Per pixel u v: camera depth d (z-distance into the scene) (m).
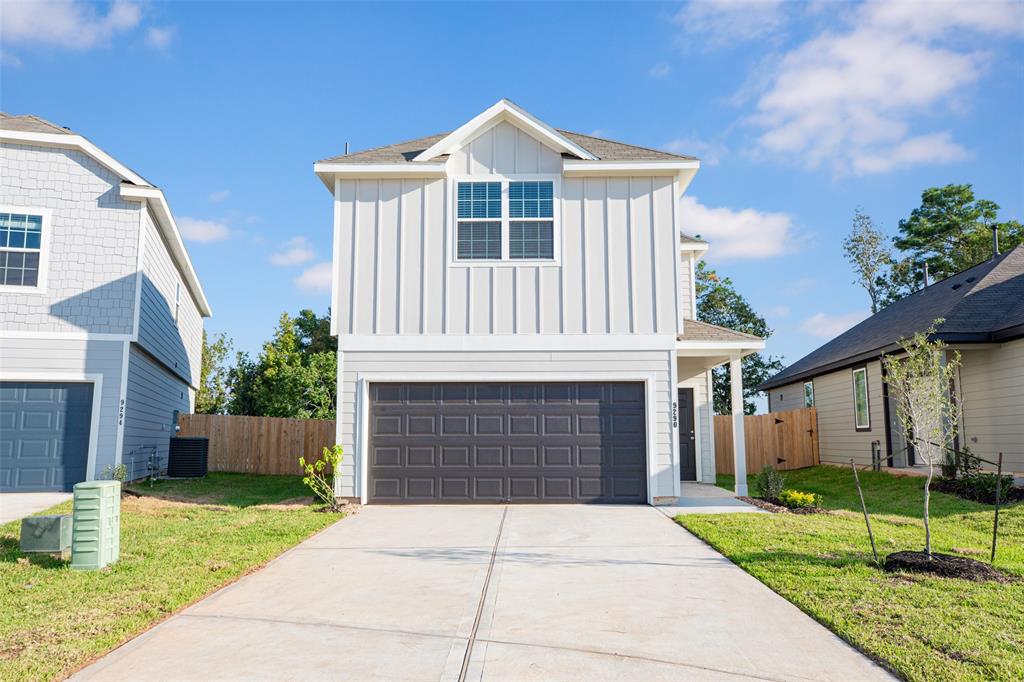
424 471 11.53
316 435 18.64
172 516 10.49
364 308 11.84
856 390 17.73
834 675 3.93
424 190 12.13
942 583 5.81
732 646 4.42
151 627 4.84
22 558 6.93
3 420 12.83
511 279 11.92
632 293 11.90
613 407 11.71
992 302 13.95
